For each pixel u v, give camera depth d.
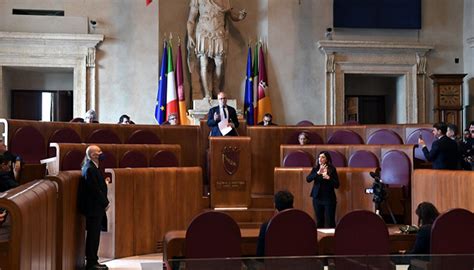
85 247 7.60
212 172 9.77
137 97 14.41
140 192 8.83
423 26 15.55
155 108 14.47
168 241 6.41
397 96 15.92
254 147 11.42
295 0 15.15
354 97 16.52
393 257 4.44
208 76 14.57
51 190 5.00
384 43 15.09
